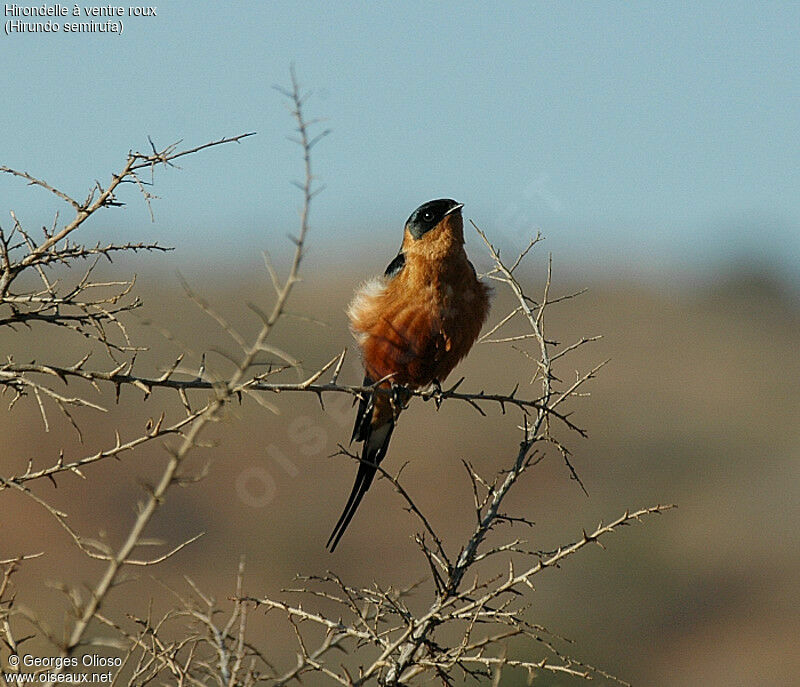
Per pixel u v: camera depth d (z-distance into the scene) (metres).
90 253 5.51
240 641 4.77
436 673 5.14
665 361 28.27
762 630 16.11
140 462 19.77
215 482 19.83
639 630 16.03
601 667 15.22
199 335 25.31
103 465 19.50
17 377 5.20
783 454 21.14
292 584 17.52
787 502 19.11
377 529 20.00
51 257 5.43
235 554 17.97
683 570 17.17
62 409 5.18
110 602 14.32
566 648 14.96
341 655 12.16
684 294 36.06
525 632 5.15
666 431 23.03
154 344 24.06
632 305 33.81
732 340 30.25
